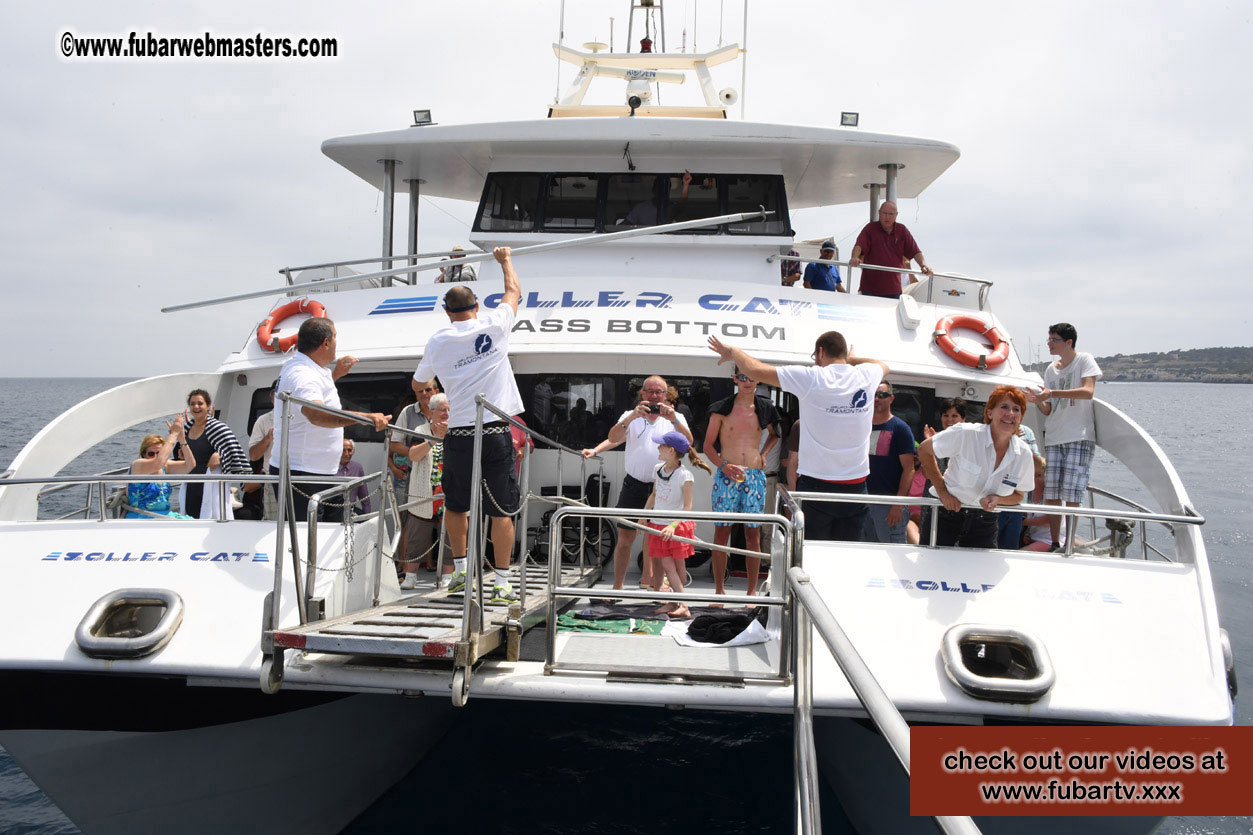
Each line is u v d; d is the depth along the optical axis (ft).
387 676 12.30
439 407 19.67
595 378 22.45
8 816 19.12
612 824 17.72
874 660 12.78
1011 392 13.67
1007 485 13.91
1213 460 91.04
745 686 12.29
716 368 22.15
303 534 14.40
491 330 15.05
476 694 12.28
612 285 22.09
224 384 22.95
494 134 24.85
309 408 14.74
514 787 19.22
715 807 18.52
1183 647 12.91
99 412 19.90
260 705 14.61
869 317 22.11
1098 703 12.34
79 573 13.83
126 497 20.25
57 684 13.43
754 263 25.23
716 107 28.86
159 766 14.40
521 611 14.62
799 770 10.59
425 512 20.31
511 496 15.29
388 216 27.86
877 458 19.30
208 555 14.11
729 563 22.04
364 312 22.66
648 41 31.78
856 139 24.67
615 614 17.57
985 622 13.15
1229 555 43.57
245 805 15.52
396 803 18.52
